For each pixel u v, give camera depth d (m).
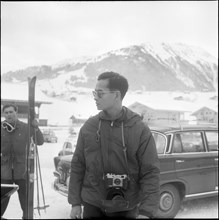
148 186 1.74
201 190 3.93
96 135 1.82
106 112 1.83
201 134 4.15
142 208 1.69
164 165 3.69
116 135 1.78
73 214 1.83
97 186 1.82
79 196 1.88
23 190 2.90
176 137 3.92
